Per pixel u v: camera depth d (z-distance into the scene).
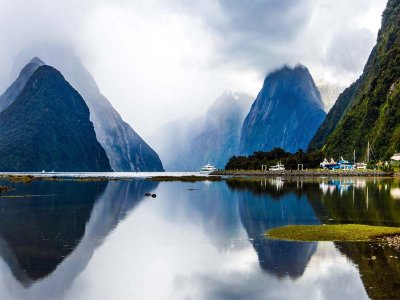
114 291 29.38
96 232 49.91
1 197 95.94
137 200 91.19
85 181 181.12
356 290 28.22
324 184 138.00
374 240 41.97
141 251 39.97
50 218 61.75
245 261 35.91
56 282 31.11
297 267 33.62
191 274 32.78
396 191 101.38
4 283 30.84
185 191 119.69
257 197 94.94
